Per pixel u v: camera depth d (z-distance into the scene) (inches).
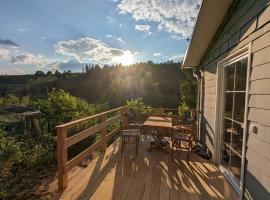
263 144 79.0
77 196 108.0
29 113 337.7
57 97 367.9
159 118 215.9
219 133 152.6
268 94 75.7
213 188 117.9
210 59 181.9
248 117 92.9
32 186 132.3
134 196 108.5
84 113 375.6
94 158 168.1
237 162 116.3
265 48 78.5
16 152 187.0
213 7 120.6
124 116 231.3
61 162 114.0
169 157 171.2
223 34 141.0
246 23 98.7
